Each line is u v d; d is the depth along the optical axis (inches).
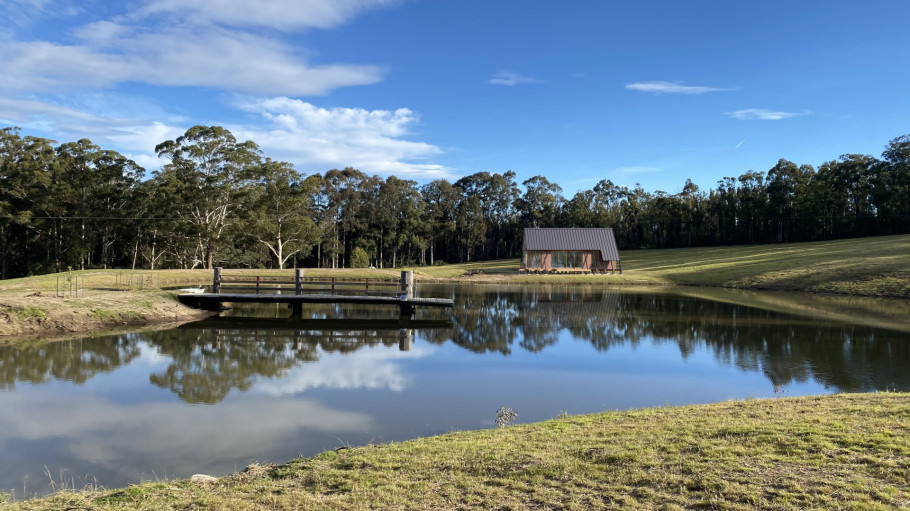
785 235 3053.6
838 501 187.5
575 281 1838.1
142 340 721.6
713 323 881.5
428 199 3597.4
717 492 200.2
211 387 485.1
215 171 1971.0
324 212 3078.2
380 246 3164.4
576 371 558.9
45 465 308.3
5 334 712.4
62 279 1210.6
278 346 696.4
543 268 2169.0
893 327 806.5
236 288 1079.0
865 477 206.4
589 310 1090.7
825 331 779.4
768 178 3221.0
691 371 554.3
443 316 1015.6
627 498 200.7
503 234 3668.8
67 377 516.1
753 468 221.0
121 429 370.0
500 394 467.5
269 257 2588.6
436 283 1825.8
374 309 1141.1
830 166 3206.2
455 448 273.0
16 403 430.3
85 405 426.6
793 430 265.4
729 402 361.1
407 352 664.4
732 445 249.9
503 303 1234.6
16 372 534.0
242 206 1984.5
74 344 681.6
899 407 301.7
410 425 380.8
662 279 1856.5
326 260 3029.0
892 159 2790.4
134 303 912.3
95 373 533.3
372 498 210.8
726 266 1988.2
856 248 2018.9
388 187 3127.5
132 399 444.5
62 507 213.8
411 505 202.8
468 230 3388.3
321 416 401.1
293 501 210.7
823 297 1288.1
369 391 475.5
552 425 317.4
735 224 3250.5
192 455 323.0
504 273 2119.8
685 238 3393.2
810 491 196.7
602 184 3735.2
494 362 603.8
